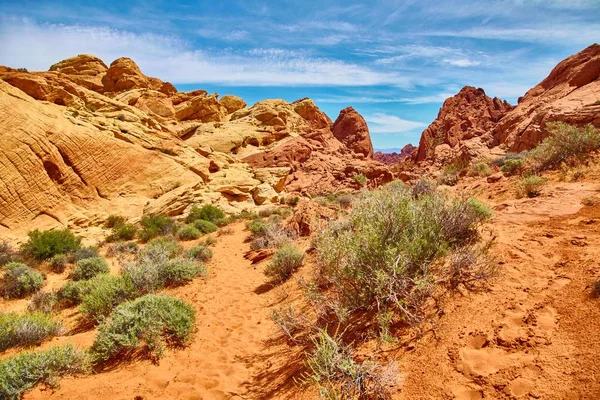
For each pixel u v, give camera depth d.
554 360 2.23
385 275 3.30
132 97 48.94
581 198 6.50
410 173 43.38
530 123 26.20
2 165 17.23
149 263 8.18
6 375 3.48
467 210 4.70
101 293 6.48
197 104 58.78
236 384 3.72
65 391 3.57
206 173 30.89
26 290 8.70
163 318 4.93
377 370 2.64
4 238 15.62
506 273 3.59
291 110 73.38
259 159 51.25
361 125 77.81
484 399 2.16
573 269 3.37
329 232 5.18
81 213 20.30
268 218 20.94
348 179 47.88
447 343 2.74
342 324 3.77
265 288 7.48
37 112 20.52
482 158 28.03
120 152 24.28
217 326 5.65
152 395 3.60
